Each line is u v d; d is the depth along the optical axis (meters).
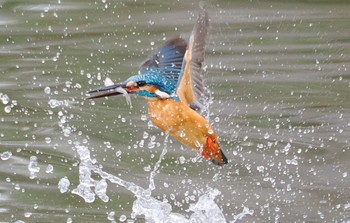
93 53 15.09
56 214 9.66
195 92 7.56
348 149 11.47
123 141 11.63
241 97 13.23
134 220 9.59
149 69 7.56
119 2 17.48
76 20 16.83
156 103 7.43
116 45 15.52
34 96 13.09
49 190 10.27
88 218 9.58
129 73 14.07
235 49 15.61
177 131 7.46
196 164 11.03
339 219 9.71
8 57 14.87
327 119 12.48
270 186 10.46
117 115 12.41
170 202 10.08
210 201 9.51
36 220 9.49
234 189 10.41
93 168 10.16
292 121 12.38
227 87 13.63
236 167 10.96
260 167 10.93
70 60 14.73
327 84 13.83
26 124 12.15
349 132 12.05
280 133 12.00
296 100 13.13
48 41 15.75
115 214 9.70
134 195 10.18
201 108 7.56
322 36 16.36
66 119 12.30
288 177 10.69
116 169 10.85
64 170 10.79
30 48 15.39
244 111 12.69
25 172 10.73
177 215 9.73
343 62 14.95
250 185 10.52
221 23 16.91
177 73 7.56
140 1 17.55
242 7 17.70
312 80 13.97
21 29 16.34
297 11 17.73
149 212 9.64
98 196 10.09
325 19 17.33
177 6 17.45
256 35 16.36
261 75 14.18
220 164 7.61
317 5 18.16
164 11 16.98
